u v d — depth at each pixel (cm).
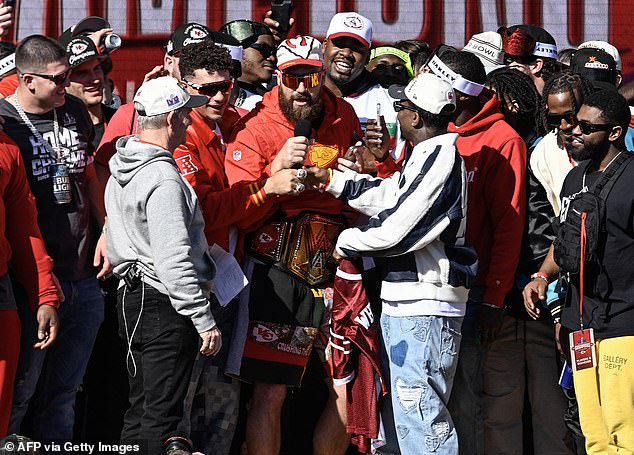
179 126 1812
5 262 1811
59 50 1925
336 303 1927
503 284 2008
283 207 2005
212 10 2695
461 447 2050
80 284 2005
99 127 2225
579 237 1838
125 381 2170
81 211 1983
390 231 1833
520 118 2181
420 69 2344
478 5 2722
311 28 2702
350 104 2123
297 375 2009
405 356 1880
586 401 1873
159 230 1731
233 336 1986
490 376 2123
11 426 1909
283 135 2003
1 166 1811
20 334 1845
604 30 2753
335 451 2064
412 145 1978
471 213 2039
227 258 1934
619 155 1852
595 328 1855
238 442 2133
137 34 2686
